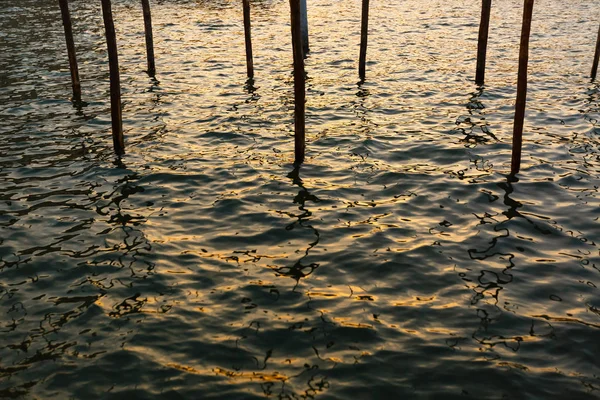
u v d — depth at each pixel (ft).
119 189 38.96
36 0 115.85
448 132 48.75
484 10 59.77
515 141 40.11
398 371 22.89
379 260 30.45
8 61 72.13
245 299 27.45
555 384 22.20
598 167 41.50
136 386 22.30
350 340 24.62
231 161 43.42
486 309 26.58
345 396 21.67
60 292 28.14
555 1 112.57
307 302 27.17
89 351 24.20
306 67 70.33
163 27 94.48
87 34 87.81
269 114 53.72
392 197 37.58
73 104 56.75
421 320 25.88
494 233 33.04
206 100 58.23
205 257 31.04
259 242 32.50
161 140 47.65
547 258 30.55
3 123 51.39
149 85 63.26
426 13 104.42
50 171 41.68
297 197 37.73
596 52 61.36
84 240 32.76
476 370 22.90
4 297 27.78
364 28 63.31
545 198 37.09
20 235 33.22
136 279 29.14
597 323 25.58
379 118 52.44
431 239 32.48
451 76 65.36
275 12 107.96
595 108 53.72
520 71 38.50
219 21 99.55
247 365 23.30
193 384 22.34
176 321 25.96
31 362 23.61
